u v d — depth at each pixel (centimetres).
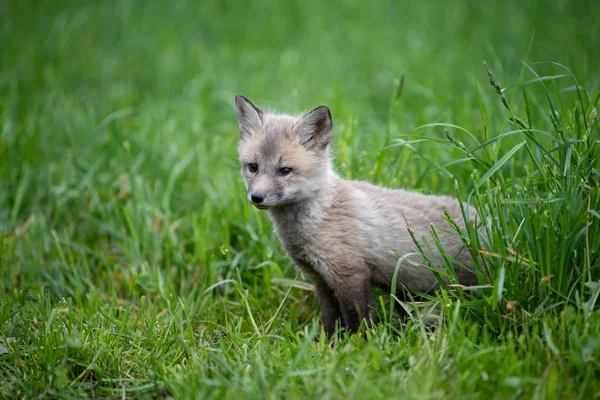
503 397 646
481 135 1184
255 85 1827
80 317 909
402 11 2342
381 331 822
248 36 2245
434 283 904
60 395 710
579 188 761
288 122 948
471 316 799
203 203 1280
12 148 1343
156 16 2320
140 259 1116
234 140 1455
